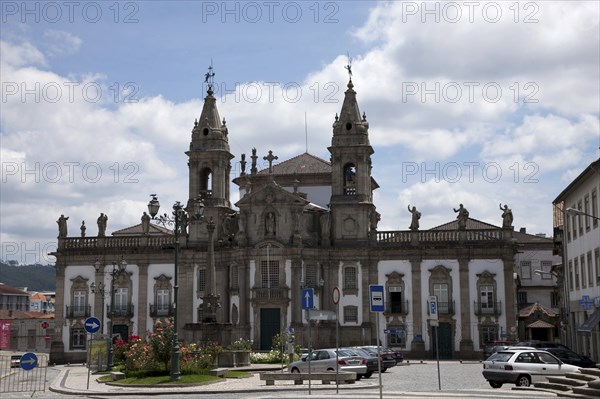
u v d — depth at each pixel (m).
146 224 81.31
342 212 75.56
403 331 73.06
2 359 76.75
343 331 73.56
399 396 28.23
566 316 68.75
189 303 76.06
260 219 74.38
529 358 34.12
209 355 43.22
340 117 77.12
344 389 33.53
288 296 72.38
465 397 27.70
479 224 89.06
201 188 79.00
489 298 72.50
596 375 31.16
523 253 96.69
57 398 32.91
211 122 79.50
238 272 74.19
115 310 76.75
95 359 56.44
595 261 56.59
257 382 38.28
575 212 40.62
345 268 74.88
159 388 36.16
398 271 74.12
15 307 158.12
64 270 78.88
